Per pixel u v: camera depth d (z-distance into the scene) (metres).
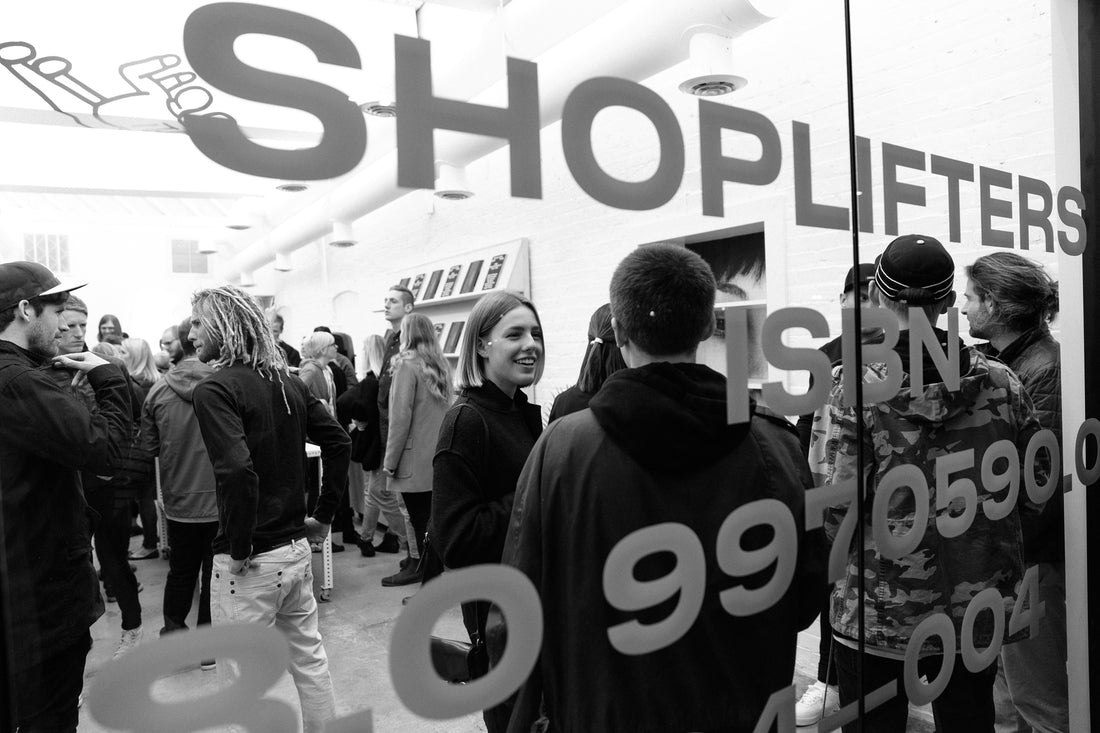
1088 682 1.58
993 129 1.67
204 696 0.63
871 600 1.17
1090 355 1.60
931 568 1.22
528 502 0.85
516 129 0.78
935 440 1.22
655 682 0.87
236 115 0.64
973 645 1.29
